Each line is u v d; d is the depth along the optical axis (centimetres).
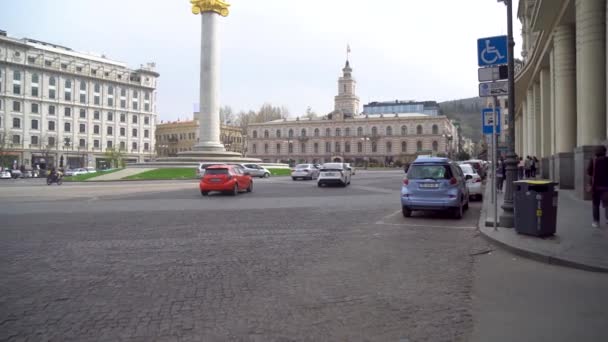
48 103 8169
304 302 489
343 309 466
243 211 1390
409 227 1055
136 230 1003
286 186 2867
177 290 535
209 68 4712
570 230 910
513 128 979
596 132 1534
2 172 5991
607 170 925
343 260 702
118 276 601
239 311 459
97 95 8906
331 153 10975
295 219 1195
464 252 767
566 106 1992
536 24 2081
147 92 9869
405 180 1226
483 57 1005
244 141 12462
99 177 4344
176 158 5041
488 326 420
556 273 624
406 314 452
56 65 8300
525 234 863
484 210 1312
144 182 3744
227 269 641
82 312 456
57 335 395
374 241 870
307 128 11269
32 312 456
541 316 447
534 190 845
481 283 572
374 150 10544
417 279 589
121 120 9325
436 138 9919
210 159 4791
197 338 388
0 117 7544
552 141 2266
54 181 3659
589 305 482
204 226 1066
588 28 1555
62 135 8356
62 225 1086
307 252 763
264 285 557
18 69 7769
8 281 576
